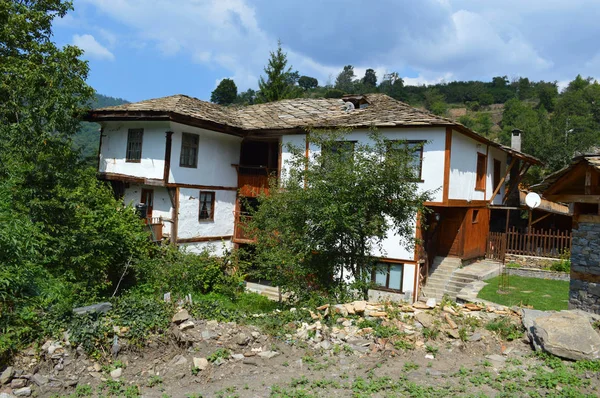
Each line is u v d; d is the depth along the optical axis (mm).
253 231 14516
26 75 13797
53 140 12227
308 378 7113
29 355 6891
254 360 7715
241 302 15953
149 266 14836
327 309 9102
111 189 16703
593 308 10266
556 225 22781
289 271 11641
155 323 8141
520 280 16562
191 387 6871
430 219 17609
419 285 15820
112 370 7160
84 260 11766
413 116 15977
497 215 23938
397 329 8578
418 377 7102
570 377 6898
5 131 11875
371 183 9789
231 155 21031
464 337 8367
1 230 7633
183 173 18438
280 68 35312
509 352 8086
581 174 10445
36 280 8766
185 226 18641
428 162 15484
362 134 16328
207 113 19344
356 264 10672
